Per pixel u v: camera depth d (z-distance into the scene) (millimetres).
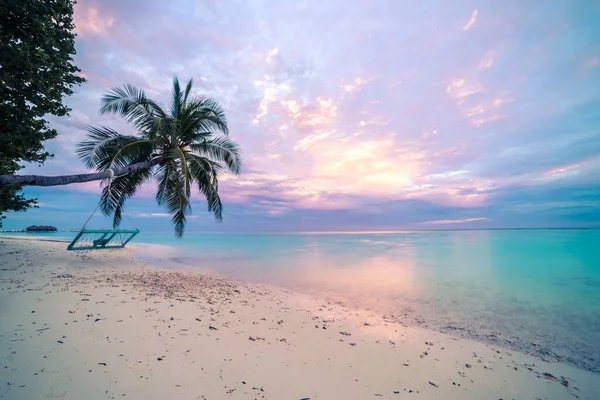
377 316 7238
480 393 3816
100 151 11156
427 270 15383
